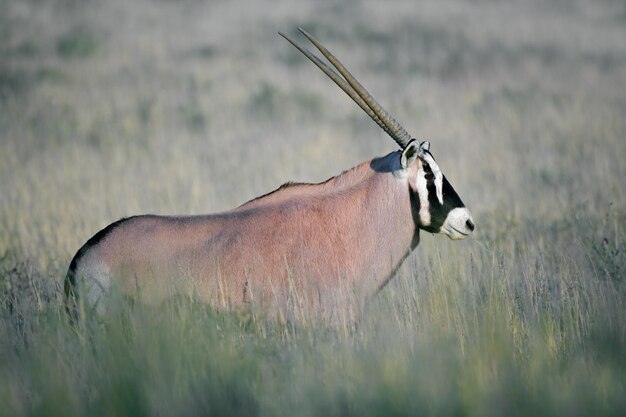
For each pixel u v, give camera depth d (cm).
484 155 5259
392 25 11019
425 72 8944
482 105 7312
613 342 1889
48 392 1612
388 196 2173
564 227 3175
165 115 7156
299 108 7375
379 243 2169
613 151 5069
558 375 1730
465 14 11681
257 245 2083
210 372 1694
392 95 7900
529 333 2002
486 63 9219
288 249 2089
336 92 7981
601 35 10569
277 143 5966
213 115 7156
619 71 8731
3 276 2531
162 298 1989
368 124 6738
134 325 1830
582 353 1892
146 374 1652
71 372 1731
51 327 1892
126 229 2095
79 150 5872
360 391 1634
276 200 2170
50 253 3136
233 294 2058
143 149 5934
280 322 2038
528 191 4119
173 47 9938
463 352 1845
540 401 1595
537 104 7188
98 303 2023
